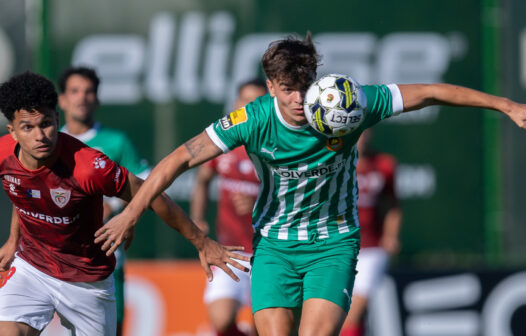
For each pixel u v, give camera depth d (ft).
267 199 54.08
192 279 91.50
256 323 53.21
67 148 50.49
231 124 50.55
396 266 91.50
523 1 89.97
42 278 54.08
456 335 90.07
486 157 90.58
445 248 90.89
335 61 91.04
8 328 51.72
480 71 90.33
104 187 50.67
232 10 91.40
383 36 90.89
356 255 54.39
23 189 50.93
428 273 90.53
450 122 90.68
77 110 69.51
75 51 92.17
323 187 52.19
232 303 75.20
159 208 50.83
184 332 90.89
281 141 50.34
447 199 90.79
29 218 52.54
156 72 91.91
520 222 90.38
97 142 69.82
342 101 47.47
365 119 50.29
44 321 53.88
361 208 83.92
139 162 70.79
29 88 47.39
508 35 90.02
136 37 92.12
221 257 53.26
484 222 90.58
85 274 54.24
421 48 90.68
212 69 91.66
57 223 51.96
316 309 51.08
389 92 51.19
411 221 91.15
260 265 54.54
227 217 78.13
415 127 90.89
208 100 91.66
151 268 91.81
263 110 50.47
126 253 92.12
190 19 91.76
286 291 53.72
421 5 90.63
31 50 92.02
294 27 91.35
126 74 92.02
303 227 53.88
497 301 90.02
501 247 90.53
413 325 90.48
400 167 90.99
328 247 53.78
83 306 54.95
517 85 90.02
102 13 92.07
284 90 48.67
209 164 79.20
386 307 90.58
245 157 76.33
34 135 47.83
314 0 90.99
